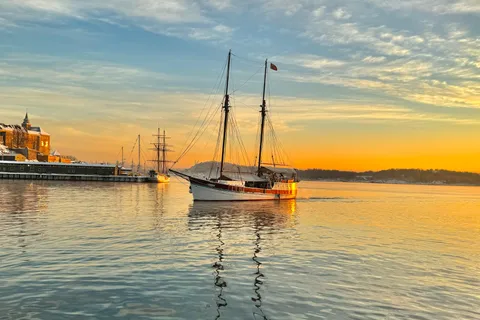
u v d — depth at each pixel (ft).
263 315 48.73
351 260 81.51
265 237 109.19
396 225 153.79
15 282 58.29
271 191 273.54
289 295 56.80
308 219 163.43
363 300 55.67
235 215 165.78
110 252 80.69
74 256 75.92
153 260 75.05
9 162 573.33
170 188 472.03
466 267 78.69
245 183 264.72
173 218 147.02
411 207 276.41
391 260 83.15
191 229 119.14
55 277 61.41
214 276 65.51
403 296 58.13
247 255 83.41
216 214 167.22
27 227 110.63
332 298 56.08
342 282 64.44
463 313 51.72
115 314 47.34
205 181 233.96
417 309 52.80
